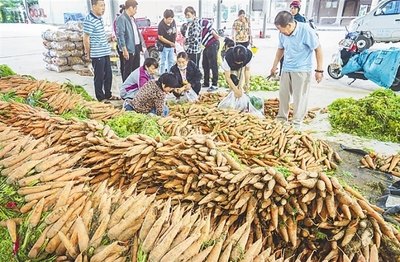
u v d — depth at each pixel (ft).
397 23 28.63
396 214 6.20
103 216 3.79
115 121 7.83
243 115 10.73
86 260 3.33
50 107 10.13
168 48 19.40
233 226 4.56
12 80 12.32
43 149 5.32
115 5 32.68
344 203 4.30
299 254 4.15
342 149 10.53
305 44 11.05
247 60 11.78
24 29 59.47
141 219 3.70
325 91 19.25
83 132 6.53
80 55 25.29
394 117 11.58
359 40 24.21
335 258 4.12
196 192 5.04
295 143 9.41
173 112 11.55
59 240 3.57
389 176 8.64
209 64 19.48
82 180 4.86
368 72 18.92
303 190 4.46
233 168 5.22
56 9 68.64
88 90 19.11
